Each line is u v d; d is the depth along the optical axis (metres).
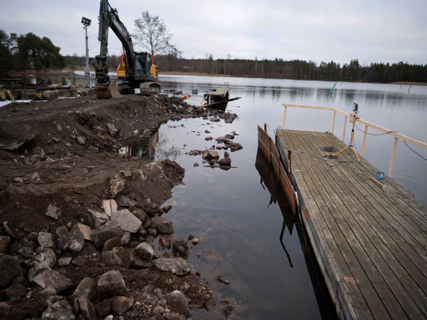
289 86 71.94
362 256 3.48
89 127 10.31
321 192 5.43
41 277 3.07
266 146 9.53
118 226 4.42
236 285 3.76
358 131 16.20
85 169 6.29
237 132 14.78
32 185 4.38
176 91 37.00
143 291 3.33
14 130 7.39
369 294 2.87
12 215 3.80
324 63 153.62
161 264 3.90
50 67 86.94
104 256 3.85
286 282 3.91
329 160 7.48
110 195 5.21
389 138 14.52
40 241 3.71
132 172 6.04
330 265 3.34
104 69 14.63
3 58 75.62
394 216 4.49
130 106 15.12
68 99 15.43
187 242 4.73
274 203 6.53
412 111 25.69
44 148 7.77
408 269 3.23
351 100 36.25
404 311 2.65
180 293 3.25
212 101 28.89
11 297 2.76
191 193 6.80
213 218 5.65
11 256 3.17
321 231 4.05
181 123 16.66
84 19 28.08
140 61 20.61
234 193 6.96
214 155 9.57
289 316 3.28
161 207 5.95
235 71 155.12
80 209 4.57
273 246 4.82
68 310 2.70
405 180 8.48
